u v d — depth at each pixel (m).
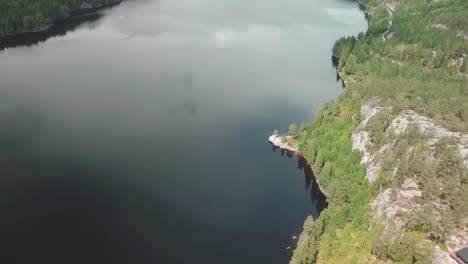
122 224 146.50
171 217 151.62
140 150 189.38
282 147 198.62
